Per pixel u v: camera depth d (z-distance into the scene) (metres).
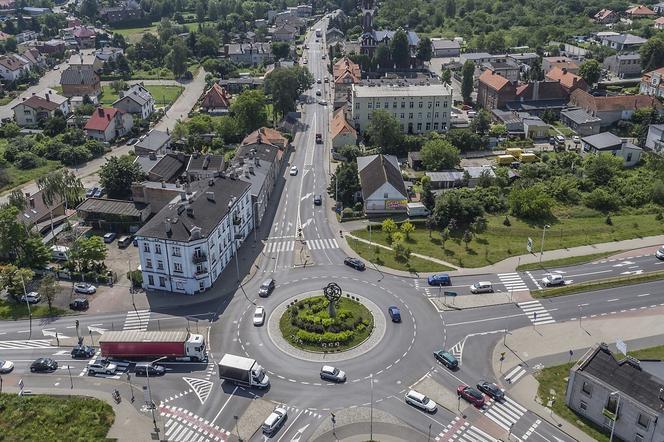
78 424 98.94
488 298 131.50
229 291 135.38
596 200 173.25
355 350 116.06
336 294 122.81
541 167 194.88
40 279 139.00
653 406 90.50
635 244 152.00
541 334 119.62
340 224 166.50
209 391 105.88
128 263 148.00
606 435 95.75
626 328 120.50
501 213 171.50
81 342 118.19
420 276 140.62
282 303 130.75
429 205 171.50
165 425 98.44
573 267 142.62
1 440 96.94
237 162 183.75
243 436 96.00
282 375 109.56
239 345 117.62
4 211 145.88
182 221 132.50
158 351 111.50
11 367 112.44
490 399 103.31
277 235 160.88
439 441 94.62
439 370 110.44
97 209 164.25
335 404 102.62
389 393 105.00
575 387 99.19
